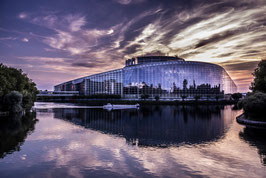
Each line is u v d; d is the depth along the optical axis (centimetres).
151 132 2722
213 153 1753
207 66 12962
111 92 12388
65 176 1272
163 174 1302
